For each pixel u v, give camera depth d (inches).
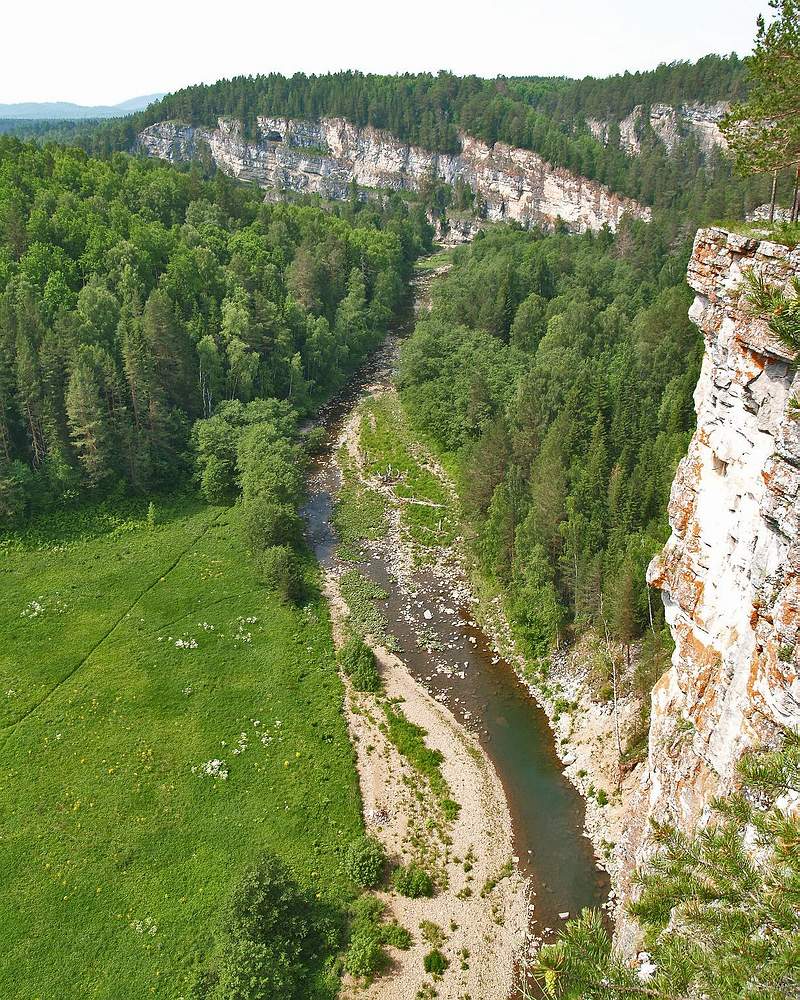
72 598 2188.7
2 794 1561.3
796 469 738.2
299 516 2768.2
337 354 4008.4
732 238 983.0
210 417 2994.6
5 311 2508.6
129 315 2972.4
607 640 1882.4
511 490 2332.7
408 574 2455.7
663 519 1953.7
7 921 1322.6
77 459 2581.2
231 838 1498.5
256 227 4557.1
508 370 3388.3
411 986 1257.4
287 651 2055.9
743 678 877.8
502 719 1849.2
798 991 462.3
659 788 1145.4
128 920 1333.7
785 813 685.3
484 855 1491.1
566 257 4734.3
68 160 4232.3
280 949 1234.0
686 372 2778.1
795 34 968.3
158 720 1781.5
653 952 544.1
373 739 1777.8
